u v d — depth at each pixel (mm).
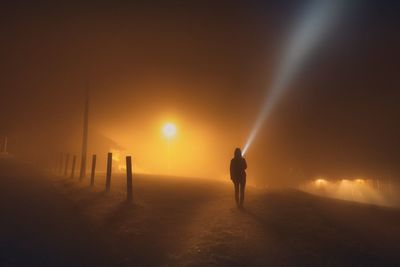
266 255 8125
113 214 12141
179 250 8430
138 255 8016
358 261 7898
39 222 10695
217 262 7566
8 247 8094
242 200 14438
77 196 15844
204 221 11578
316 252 8461
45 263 7230
